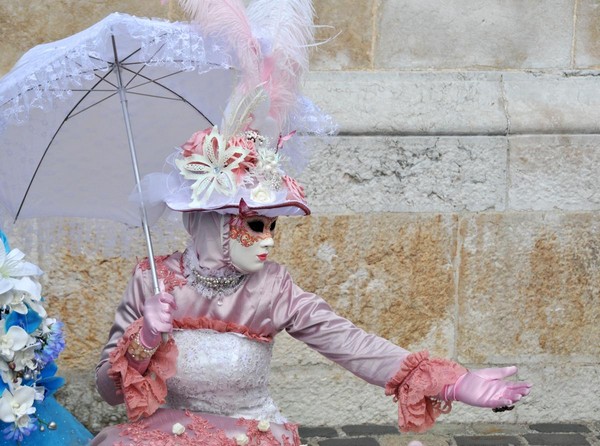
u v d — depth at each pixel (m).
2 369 3.93
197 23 3.77
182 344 3.90
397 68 6.14
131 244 5.82
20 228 5.69
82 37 3.72
